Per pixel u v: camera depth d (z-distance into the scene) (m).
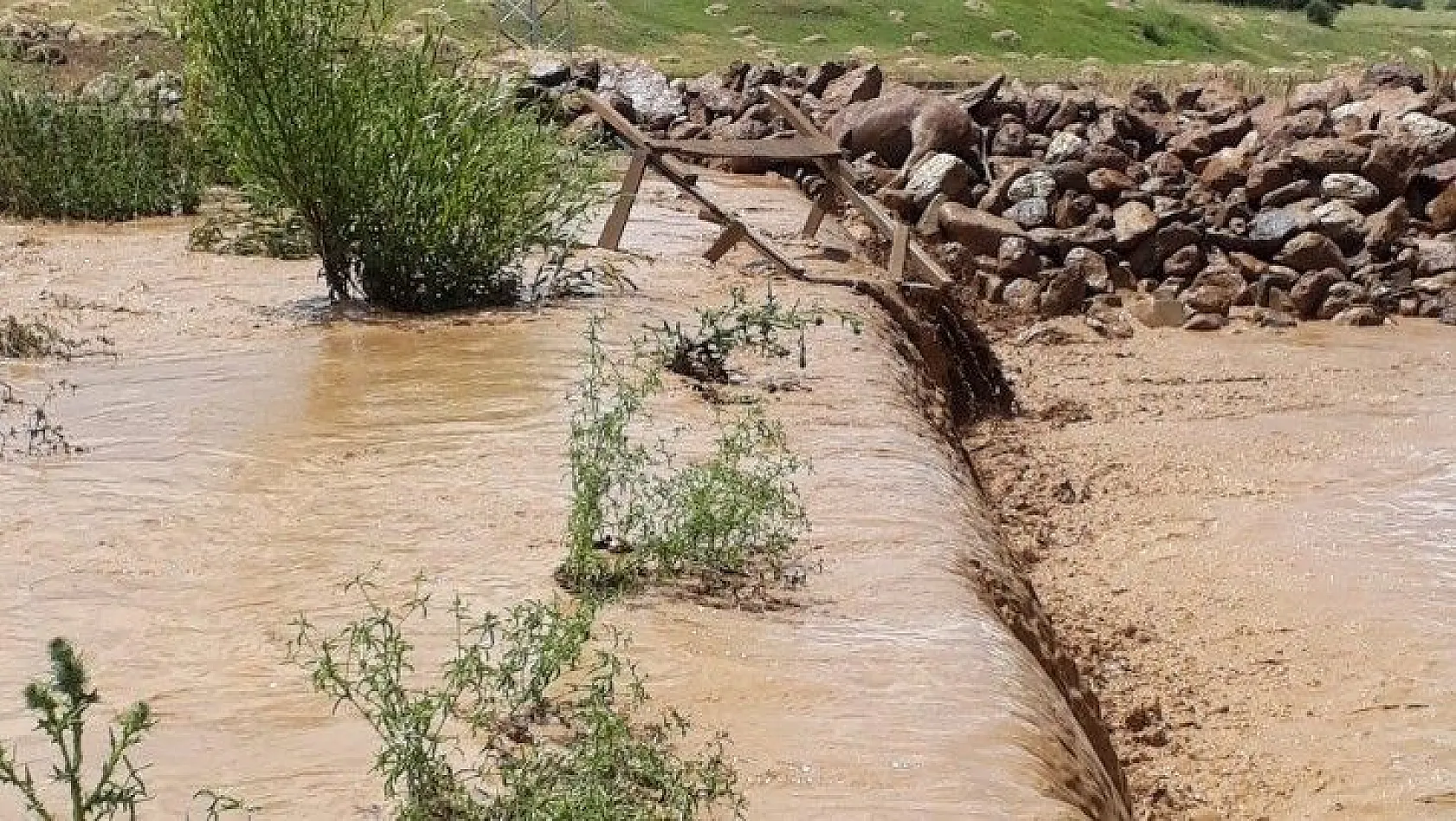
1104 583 10.59
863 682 6.09
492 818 4.79
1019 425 14.91
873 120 22.98
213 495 8.12
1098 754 6.96
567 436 9.16
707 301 13.83
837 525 7.88
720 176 23.38
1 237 16.94
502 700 5.71
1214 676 9.16
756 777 5.31
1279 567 10.79
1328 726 8.50
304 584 6.89
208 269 15.05
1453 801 7.67
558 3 47.88
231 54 13.12
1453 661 9.27
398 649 5.45
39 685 4.62
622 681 5.95
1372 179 21.12
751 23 56.84
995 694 6.10
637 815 4.76
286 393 10.24
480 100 13.97
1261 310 19.53
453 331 12.30
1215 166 21.50
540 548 7.30
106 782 4.68
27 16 34.59
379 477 8.41
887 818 5.08
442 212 13.08
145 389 10.39
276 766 5.26
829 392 10.70
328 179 13.12
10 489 8.22
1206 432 14.48
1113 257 20.25
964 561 7.60
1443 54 89.75
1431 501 12.24
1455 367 17.19
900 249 15.84
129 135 19.42
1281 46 83.69
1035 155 22.78
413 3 43.44
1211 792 7.84
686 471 7.84
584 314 12.94
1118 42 71.38
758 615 6.72
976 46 61.66
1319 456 13.55
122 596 6.77
